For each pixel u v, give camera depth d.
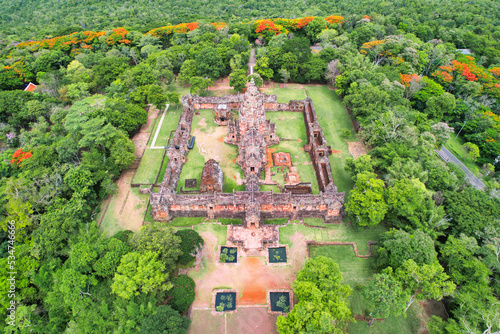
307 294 54.44
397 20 170.88
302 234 75.75
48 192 77.25
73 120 93.75
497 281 60.16
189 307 62.16
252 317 60.88
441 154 103.69
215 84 140.12
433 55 137.25
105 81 131.00
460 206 71.81
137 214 82.00
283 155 98.25
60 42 157.12
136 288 55.66
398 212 70.38
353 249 72.69
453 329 52.28
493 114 112.75
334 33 156.75
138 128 111.88
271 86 136.88
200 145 103.62
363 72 115.19
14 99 111.12
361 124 98.44
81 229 68.81
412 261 58.19
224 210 78.38
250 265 69.44
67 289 57.19
